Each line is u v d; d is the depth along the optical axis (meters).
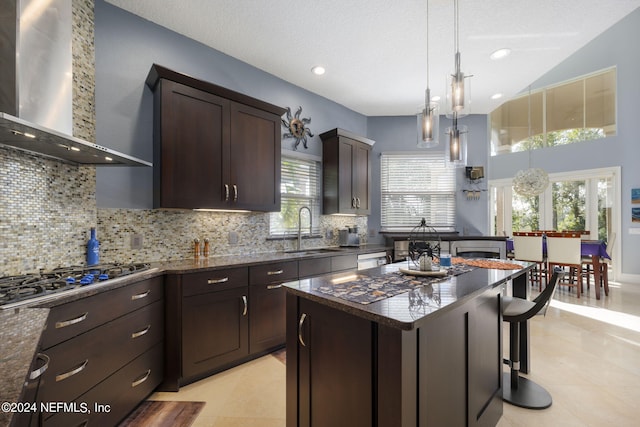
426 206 4.70
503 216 6.80
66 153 1.74
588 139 5.75
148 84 2.42
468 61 3.16
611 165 5.43
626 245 5.29
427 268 1.80
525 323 2.24
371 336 1.07
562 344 2.76
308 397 1.35
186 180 2.30
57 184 1.87
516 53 3.01
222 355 2.22
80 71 2.07
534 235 5.03
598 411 1.81
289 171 3.60
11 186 1.62
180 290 2.02
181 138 2.29
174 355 2.01
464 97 1.83
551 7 2.36
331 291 1.36
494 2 2.30
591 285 5.22
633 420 1.73
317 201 3.88
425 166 4.72
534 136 6.45
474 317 1.44
